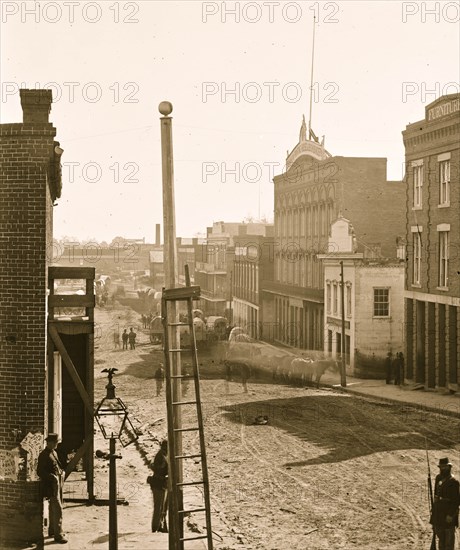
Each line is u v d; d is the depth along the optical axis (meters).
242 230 103.88
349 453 26.23
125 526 18.09
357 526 18.58
